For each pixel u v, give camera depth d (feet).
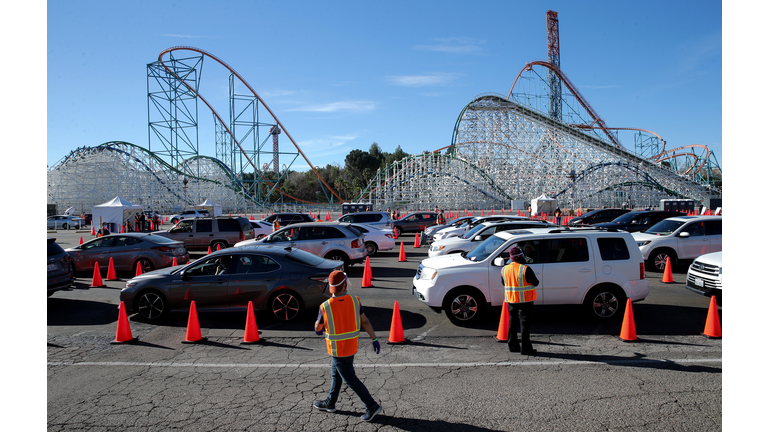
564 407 15.56
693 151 253.85
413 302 32.89
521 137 198.70
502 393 16.84
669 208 139.64
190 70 192.03
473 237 43.14
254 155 209.56
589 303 25.96
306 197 378.73
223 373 19.48
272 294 27.37
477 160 214.28
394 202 205.46
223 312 27.55
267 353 22.13
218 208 150.41
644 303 31.32
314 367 20.12
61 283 32.71
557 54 272.72
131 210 101.71
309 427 14.46
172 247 46.93
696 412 14.96
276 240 45.21
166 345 23.56
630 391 16.80
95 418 15.26
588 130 236.22
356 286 39.04
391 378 18.56
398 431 14.10
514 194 210.59
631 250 26.35
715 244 43.32
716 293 28.78
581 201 208.95
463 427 14.28
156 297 27.84
